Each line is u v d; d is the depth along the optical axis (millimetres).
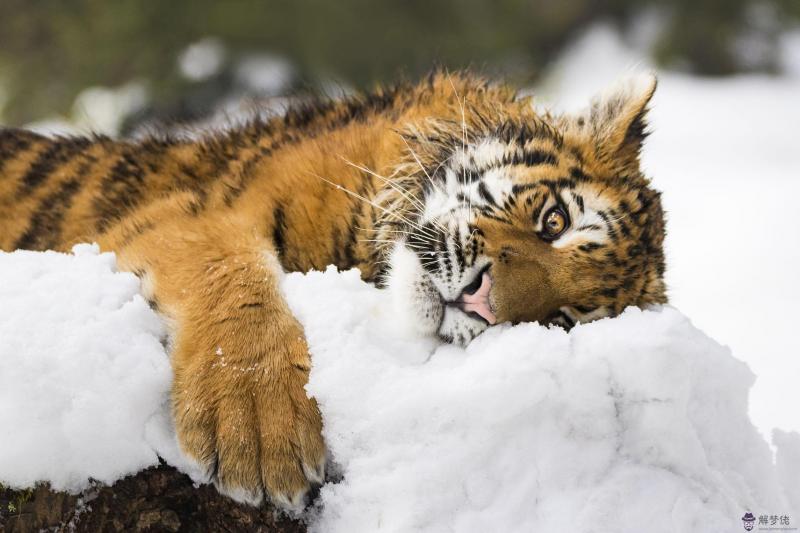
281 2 24078
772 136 24031
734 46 29672
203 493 5117
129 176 7910
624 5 30750
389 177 7129
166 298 5910
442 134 7477
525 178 6840
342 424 5082
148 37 23578
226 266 6016
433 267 6391
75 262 5793
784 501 5512
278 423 5105
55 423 4965
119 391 5070
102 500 5043
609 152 7367
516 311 6188
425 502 4902
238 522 5066
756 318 12055
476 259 6367
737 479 5312
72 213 7848
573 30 30500
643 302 6863
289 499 5008
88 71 23766
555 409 5145
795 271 13789
